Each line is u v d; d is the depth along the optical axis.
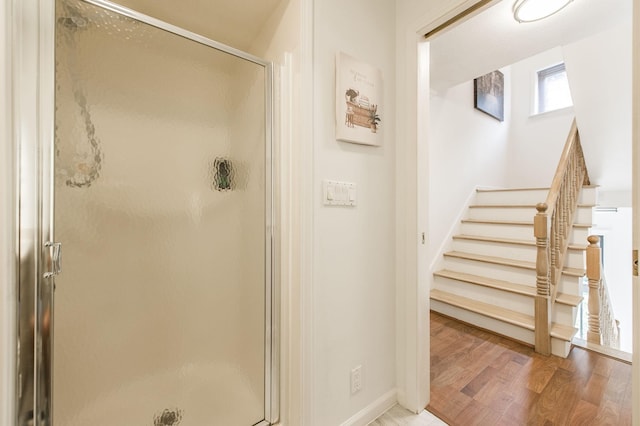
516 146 4.15
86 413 0.91
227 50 1.14
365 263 1.30
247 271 1.22
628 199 3.14
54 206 0.80
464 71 2.38
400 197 1.42
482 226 3.10
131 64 0.96
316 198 1.11
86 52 0.86
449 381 1.60
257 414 1.21
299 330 1.09
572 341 2.05
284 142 1.19
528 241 2.67
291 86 1.14
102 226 0.93
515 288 2.28
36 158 0.74
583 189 2.85
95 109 0.89
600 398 1.45
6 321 0.66
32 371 0.75
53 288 0.79
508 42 1.95
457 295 2.65
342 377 1.20
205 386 1.13
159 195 1.05
